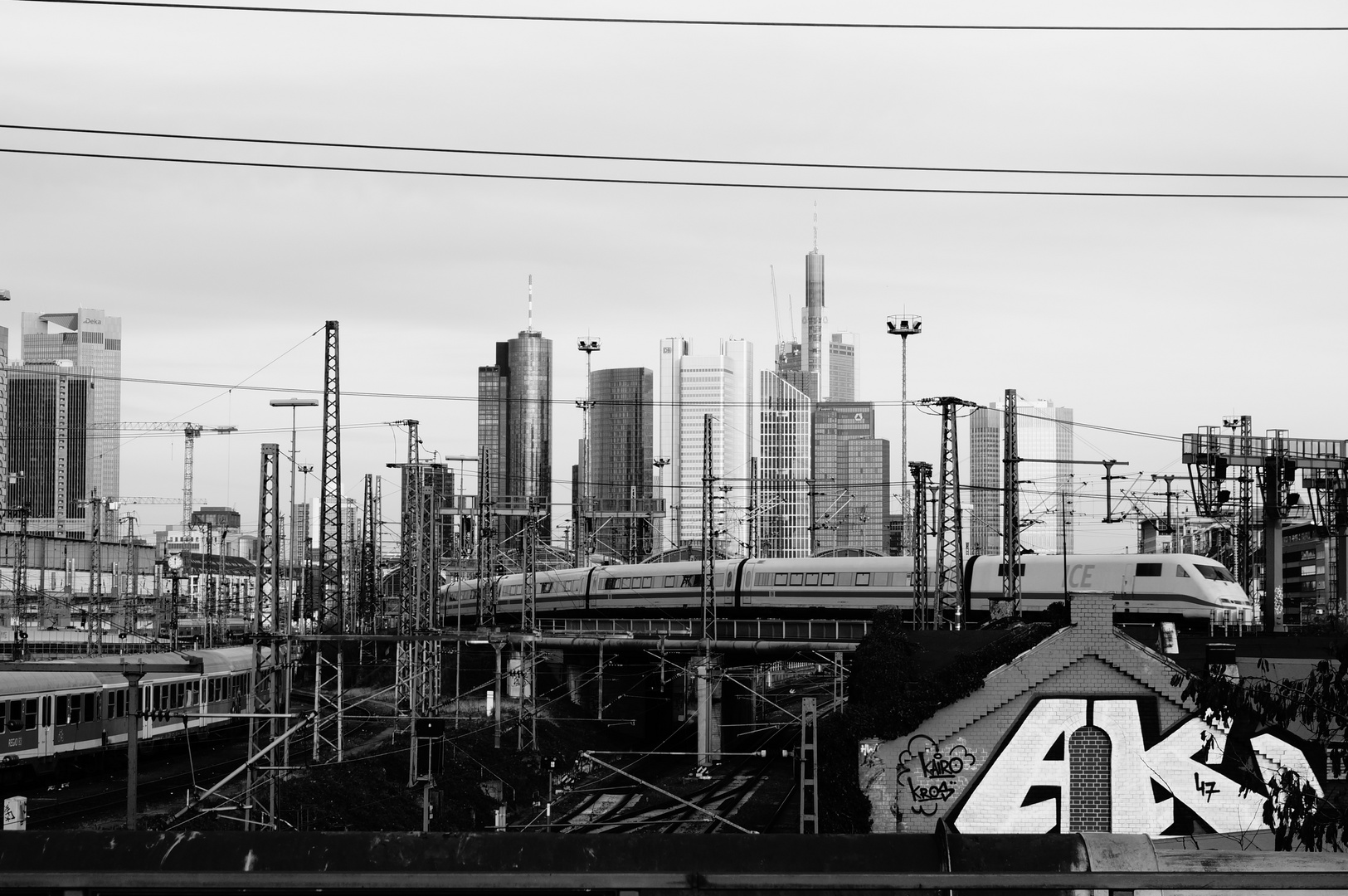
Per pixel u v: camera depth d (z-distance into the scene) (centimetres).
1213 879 1043
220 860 1091
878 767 5156
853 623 7900
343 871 1085
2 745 6269
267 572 13688
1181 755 4997
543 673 11625
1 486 15550
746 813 7125
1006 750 5116
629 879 1030
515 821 7356
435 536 9575
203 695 8569
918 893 1067
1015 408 7562
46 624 13662
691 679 10975
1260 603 10806
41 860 1088
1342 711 2644
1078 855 1110
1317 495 7788
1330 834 2464
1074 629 5109
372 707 9938
